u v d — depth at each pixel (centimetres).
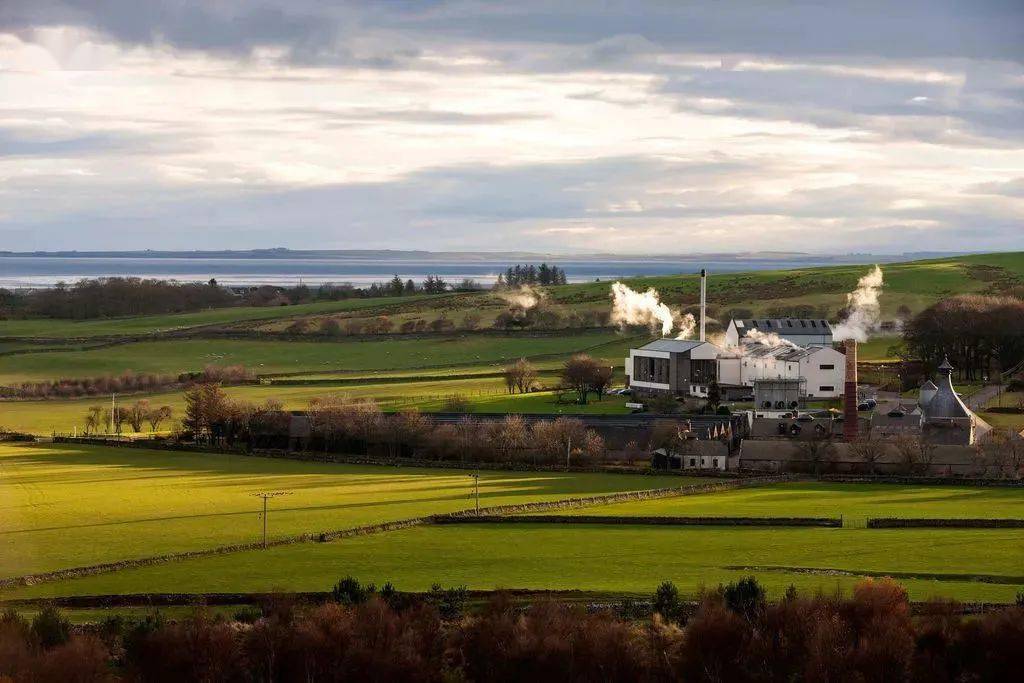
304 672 11125
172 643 11119
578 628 11469
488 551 14562
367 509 17038
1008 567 13600
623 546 14775
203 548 14725
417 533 15638
